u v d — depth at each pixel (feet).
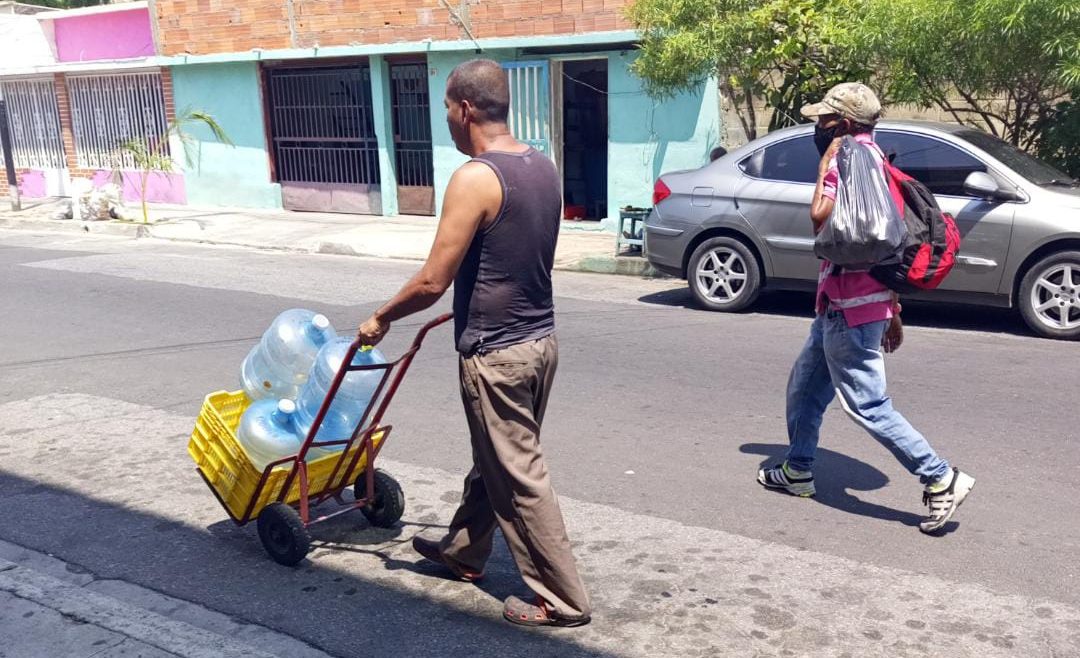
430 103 51.55
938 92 33.45
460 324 11.48
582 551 13.97
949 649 11.20
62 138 69.36
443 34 49.73
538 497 11.50
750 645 11.37
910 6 30.27
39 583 13.30
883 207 13.38
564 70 48.34
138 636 11.89
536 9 46.34
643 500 15.76
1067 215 25.34
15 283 37.22
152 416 20.72
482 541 12.77
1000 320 28.60
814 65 34.47
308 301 32.71
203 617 12.35
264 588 13.10
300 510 13.64
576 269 39.19
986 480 16.22
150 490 16.65
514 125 48.55
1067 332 25.77
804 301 32.14
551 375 11.77
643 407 20.56
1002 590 12.57
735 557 13.66
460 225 10.80
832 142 14.19
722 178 30.19
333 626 12.06
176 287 35.70
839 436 18.60
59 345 27.25
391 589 12.98
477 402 11.41
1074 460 16.98
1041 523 14.58
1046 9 27.17
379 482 14.56
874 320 13.98
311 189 57.41
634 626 11.88
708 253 30.40
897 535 14.28
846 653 11.16
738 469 16.98
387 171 53.98
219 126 59.52
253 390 14.35
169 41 60.54
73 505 16.07
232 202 60.75
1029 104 33.40
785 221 28.86
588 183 50.47
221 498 14.01
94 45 65.46
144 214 54.34
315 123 56.49
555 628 11.88
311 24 54.29
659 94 39.34
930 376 22.31
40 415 20.94
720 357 24.48
